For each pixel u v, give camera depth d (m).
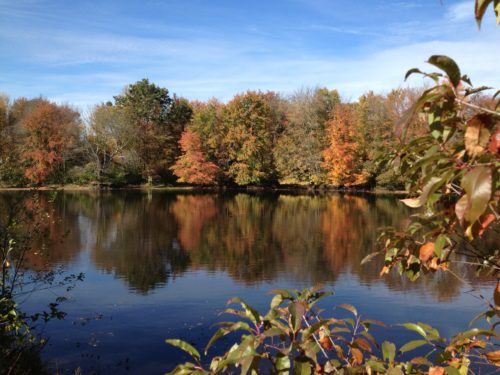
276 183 43.78
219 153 43.78
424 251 1.35
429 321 7.07
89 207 25.14
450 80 0.98
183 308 8.12
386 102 36.31
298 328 1.25
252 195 35.81
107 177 40.56
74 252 12.87
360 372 1.41
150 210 24.23
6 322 4.47
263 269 11.13
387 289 8.99
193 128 43.91
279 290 1.48
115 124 41.19
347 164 37.56
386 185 35.94
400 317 7.30
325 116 41.44
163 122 46.31
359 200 30.75
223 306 8.27
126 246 14.03
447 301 8.01
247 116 42.91
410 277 1.66
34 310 7.66
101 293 8.97
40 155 32.62
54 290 8.85
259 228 18.02
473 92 1.19
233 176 43.28
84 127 41.19
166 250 13.52
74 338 6.66
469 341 1.46
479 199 0.79
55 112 36.31
